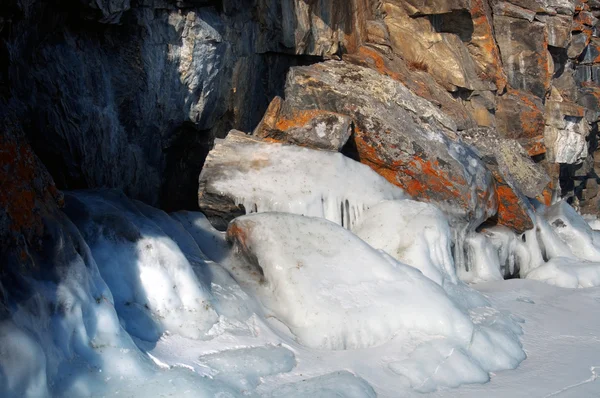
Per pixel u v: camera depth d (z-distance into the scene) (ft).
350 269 18.78
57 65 17.70
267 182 22.34
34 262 13.12
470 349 17.44
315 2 27.71
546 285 25.95
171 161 22.79
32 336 12.22
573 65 45.19
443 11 32.32
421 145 25.80
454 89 32.83
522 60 37.50
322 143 24.32
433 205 23.84
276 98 24.57
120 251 15.80
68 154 18.15
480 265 26.53
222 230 22.48
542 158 37.83
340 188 23.12
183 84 21.39
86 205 16.24
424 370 16.06
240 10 23.40
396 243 22.13
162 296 15.88
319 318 17.40
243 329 16.48
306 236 19.39
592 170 46.73
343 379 14.79
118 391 12.84
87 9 17.74
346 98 26.11
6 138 13.29
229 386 13.89
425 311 17.97
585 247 30.17
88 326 13.51
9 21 15.92
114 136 19.54
